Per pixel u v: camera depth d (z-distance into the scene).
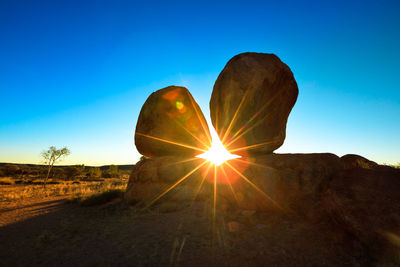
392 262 3.62
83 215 8.81
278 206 7.04
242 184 8.22
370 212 4.52
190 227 6.52
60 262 4.49
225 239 5.45
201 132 11.55
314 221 5.96
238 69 7.54
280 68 7.70
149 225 6.94
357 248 4.23
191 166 10.92
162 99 11.49
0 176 51.53
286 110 8.77
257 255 4.49
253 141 8.05
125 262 4.40
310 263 4.03
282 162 7.62
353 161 7.98
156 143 11.54
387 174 5.56
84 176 57.34
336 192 5.44
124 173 69.56
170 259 4.46
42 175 50.06
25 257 4.80
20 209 10.73
